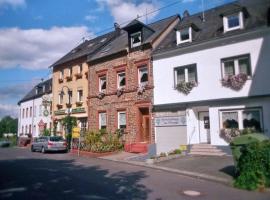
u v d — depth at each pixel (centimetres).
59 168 1595
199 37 2039
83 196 956
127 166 1683
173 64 2128
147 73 2322
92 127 2753
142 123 2359
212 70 1912
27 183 1167
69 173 1414
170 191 1055
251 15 1862
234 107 1803
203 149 1892
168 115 2147
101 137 2481
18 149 3447
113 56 2602
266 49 1697
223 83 1845
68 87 3288
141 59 2356
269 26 1680
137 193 1012
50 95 3747
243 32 1767
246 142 1185
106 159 2052
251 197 988
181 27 2117
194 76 2019
